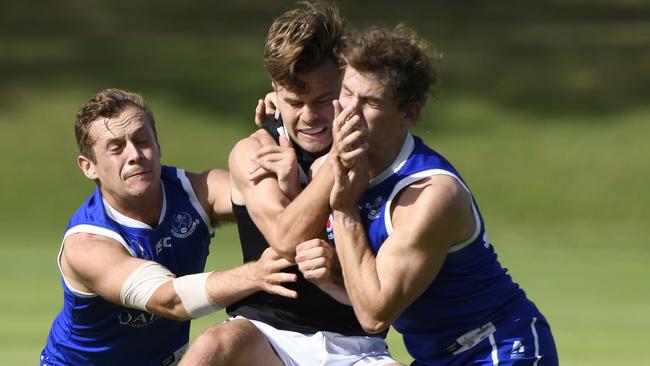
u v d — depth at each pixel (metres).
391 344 36.34
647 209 76.81
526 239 68.88
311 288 18.44
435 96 17.88
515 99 96.69
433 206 16.70
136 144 19.08
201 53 106.81
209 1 124.00
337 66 18.08
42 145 86.44
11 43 109.19
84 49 107.69
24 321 39.06
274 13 120.62
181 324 20.67
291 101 18.23
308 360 18.42
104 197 19.64
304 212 17.38
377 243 17.20
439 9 120.00
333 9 18.36
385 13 117.38
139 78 100.06
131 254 19.31
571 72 102.62
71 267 19.11
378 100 16.69
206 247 20.44
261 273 17.48
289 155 18.31
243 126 90.56
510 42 111.19
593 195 79.12
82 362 20.45
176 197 19.94
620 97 97.69
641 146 87.44
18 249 62.28
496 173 82.56
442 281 17.52
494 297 17.77
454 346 17.86
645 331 38.97
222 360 17.34
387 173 17.27
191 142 87.19
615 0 129.75
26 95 95.88
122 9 120.88
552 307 44.72
